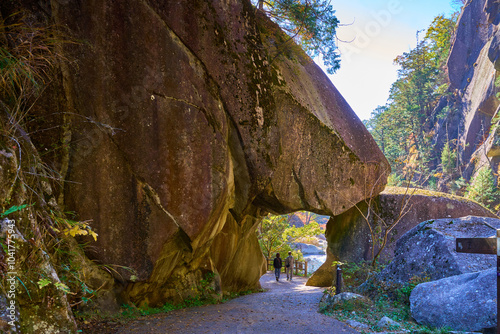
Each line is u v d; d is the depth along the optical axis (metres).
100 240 7.34
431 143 59.53
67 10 7.28
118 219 7.57
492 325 5.56
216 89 8.99
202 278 10.84
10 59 5.58
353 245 15.48
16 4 6.67
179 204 8.18
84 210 7.25
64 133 7.12
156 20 8.24
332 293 9.74
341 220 16.23
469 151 49.19
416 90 67.06
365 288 9.26
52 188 6.96
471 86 52.94
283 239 25.86
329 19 10.88
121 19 7.86
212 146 8.74
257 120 9.72
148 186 7.89
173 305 9.32
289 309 9.25
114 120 7.64
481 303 5.85
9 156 4.78
